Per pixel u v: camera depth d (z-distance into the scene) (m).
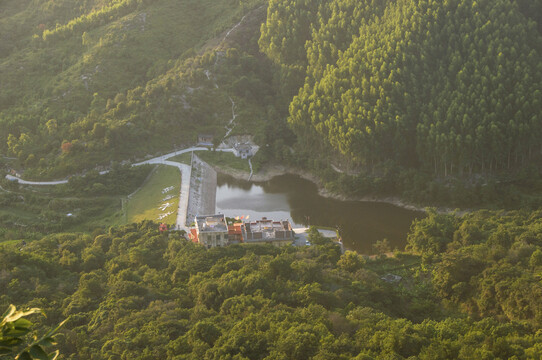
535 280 167.38
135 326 143.25
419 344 127.12
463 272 186.75
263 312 145.25
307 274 174.50
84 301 163.88
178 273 184.50
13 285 168.25
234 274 173.25
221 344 127.56
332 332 136.50
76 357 136.00
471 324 146.12
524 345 129.25
